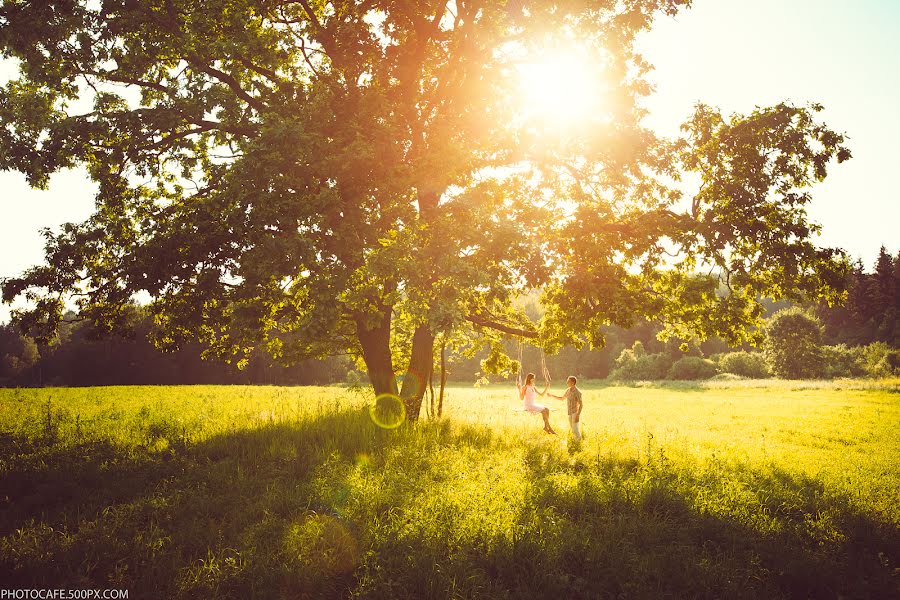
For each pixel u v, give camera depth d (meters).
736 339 13.24
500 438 12.45
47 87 13.45
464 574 5.05
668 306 13.83
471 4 14.94
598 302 13.60
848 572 5.62
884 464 11.15
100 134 12.42
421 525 5.98
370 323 12.43
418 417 14.98
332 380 81.50
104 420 14.44
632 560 5.55
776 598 5.05
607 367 93.31
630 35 13.65
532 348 91.62
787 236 12.89
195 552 5.45
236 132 12.70
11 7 11.60
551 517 6.51
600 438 13.71
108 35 12.41
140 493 7.39
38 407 18.89
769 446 13.76
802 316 72.62
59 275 13.41
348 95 13.20
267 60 13.31
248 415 14.88
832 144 12.97
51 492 7.18
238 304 12.64
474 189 12.91
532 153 14.45
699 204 13.96
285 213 11.26
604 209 14.96
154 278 11.61
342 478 7.99
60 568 5.05
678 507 7.23
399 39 15.44
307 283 11.45
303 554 5.34
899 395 38.91
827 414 24.25
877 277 113.38
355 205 12.09
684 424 19.67
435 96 14.86
